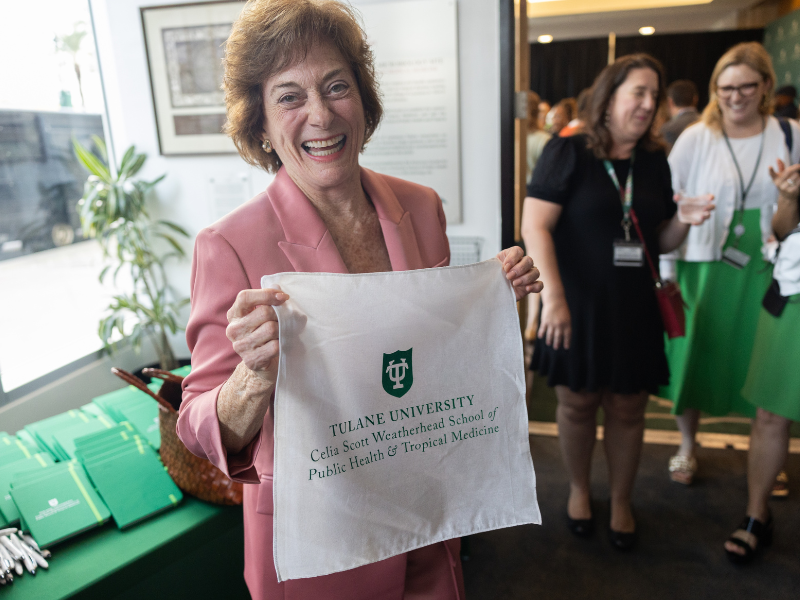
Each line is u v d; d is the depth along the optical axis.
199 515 1.44
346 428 0.75
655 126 1.91
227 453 0.83
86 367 2.77
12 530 1.34
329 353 0.73
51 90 2.80
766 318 1.91
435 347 0.79
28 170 2.69
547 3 7.20
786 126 2.25
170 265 3.02
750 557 1.98
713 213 2.29
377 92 0.98
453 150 2.51
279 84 0.82
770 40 7.00
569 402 2.04
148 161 2.84
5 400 2.29
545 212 1.86
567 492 2.46
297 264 0.88
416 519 0.80
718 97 2.28
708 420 3.06
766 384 1.89
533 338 3.80
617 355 1.86
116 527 1.40
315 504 0.75
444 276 0.79
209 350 0.85
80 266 3.05
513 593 1.91
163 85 2.68
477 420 0.82
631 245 1.81
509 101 2.38
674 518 2.26
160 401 1.45
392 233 0.97
